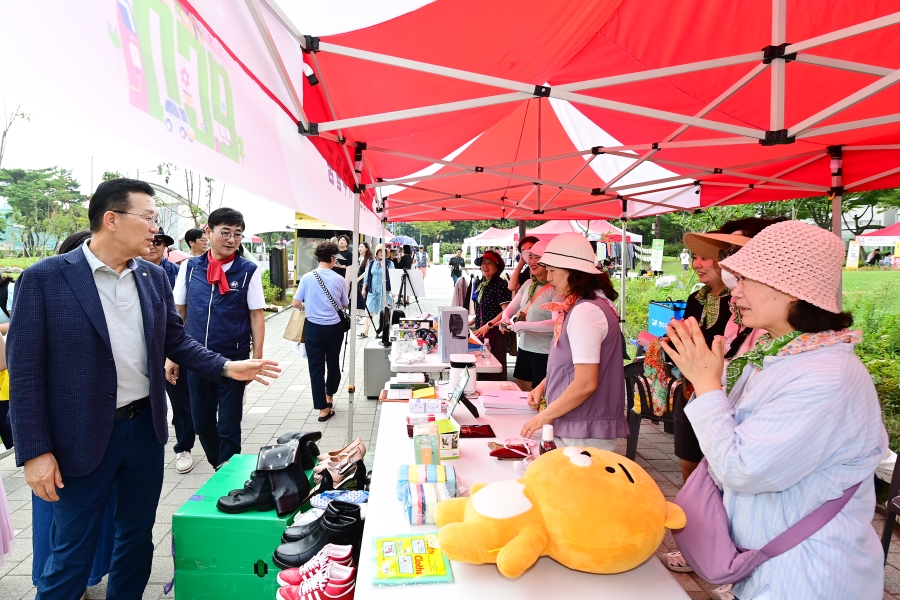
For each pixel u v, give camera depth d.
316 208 2.13
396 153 3.67
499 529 1.30
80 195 13.31
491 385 3.24
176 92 0.83
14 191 12.73
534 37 2.60
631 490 1.34
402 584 1.32
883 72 2.30
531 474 1.45
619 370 2.29
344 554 1.82
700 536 1.35
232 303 3.60
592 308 2.22
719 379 1.32
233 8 1.20
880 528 3.26
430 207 7.43
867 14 2.50
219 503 2.22
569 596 1.29
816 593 1.19
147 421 2.21
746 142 3.36
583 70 3.30
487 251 6.18
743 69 2.98
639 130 4.32
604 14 2.62
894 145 3.80
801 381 1.18
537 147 5.43
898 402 4.67
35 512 2.44
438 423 2.31
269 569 2.18
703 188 6.09
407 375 3.67
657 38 2.87
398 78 2.72
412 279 16.17
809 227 1.24
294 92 1.78
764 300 1.27
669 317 6.11
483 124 4.17
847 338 1.22
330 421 5.39
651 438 4.98
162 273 2.37
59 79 0.54
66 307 1.91
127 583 2.25
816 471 1.21
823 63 2.38
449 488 1.72
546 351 4.67
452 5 2.11
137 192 2.03
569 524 1.29
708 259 2.71
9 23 0.48
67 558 2.00
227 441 3.59
